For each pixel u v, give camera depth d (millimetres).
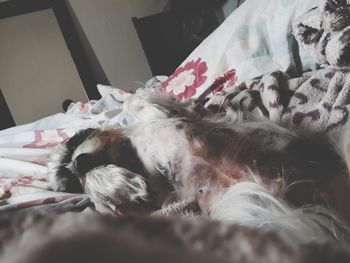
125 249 115
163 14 2197
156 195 560
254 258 133
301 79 752
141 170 604
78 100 2457
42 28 2408
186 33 2191
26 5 2379
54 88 2420
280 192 439
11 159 927
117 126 773
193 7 2188
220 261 125
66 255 111
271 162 493
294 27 862
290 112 657
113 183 560
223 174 503
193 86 1042
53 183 714
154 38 2186
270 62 948
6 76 2355
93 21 2459
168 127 607
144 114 702
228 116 647
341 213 420
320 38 786
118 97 1363
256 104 710
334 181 462
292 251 146
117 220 130
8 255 112
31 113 2387
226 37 1056
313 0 879
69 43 2434
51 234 119
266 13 1014
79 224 126
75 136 738
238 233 139
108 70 2521
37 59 2400
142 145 615
